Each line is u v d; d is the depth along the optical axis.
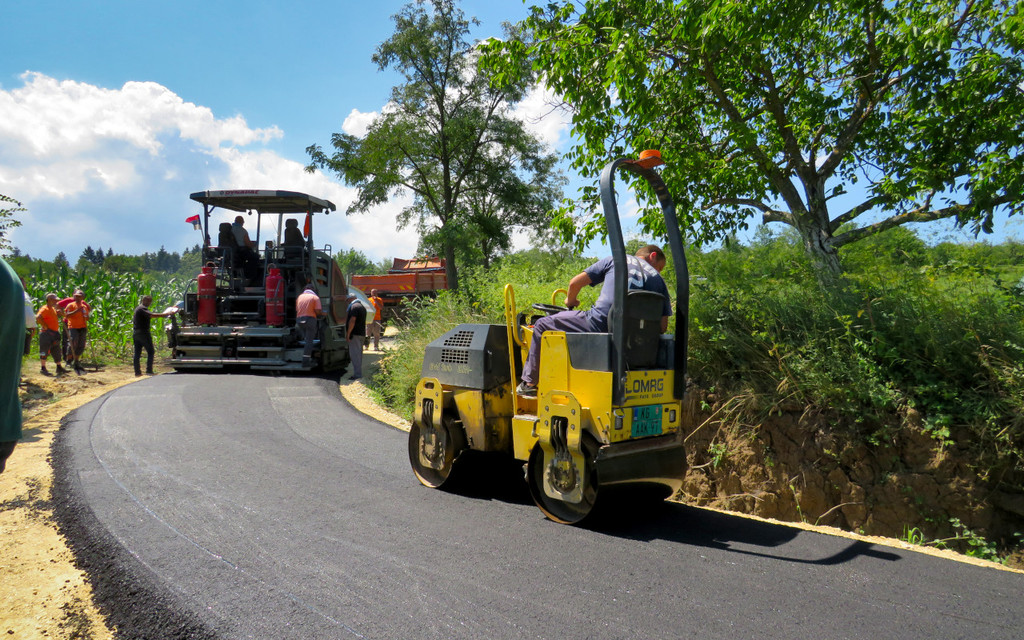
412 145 26.16
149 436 6.61
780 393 6.26
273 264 13.51
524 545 3.78
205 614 2.87
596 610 2.93
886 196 7.69
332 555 3.56
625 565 3.48
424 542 3.79
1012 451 5.12
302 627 2.75
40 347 12.74
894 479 5.54
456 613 2.88
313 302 12.55
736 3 6.29
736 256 7.78
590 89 7.65
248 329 12.86
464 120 25.00
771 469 6.13
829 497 5.82
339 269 14.88
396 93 26.12
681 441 4.60
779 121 7.87
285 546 3.68
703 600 3.05
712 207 8.80
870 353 5.94
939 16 6.55
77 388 11.21
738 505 6.25
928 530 5.37
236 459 5.75
